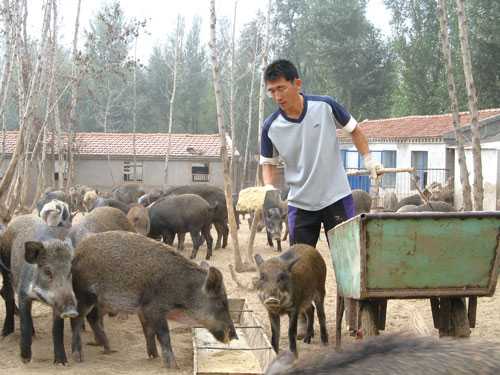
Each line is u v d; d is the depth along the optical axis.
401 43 28.88
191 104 38.81
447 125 19.00
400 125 21.03
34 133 18.69
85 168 25.11
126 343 5.20
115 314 5.37
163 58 37.88
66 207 6.57
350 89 31.52
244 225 15.60
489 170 14.73
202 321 4.62
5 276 5.22
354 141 4.64
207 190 10.91
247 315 5.52
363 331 4.04
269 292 4.41
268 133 4.68
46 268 4.31
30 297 4.50
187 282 4.62
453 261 3.91
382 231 3.84
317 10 31.27
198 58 38.97
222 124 8.45
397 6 28.70
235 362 4.71
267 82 4.51
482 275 3.94
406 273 3.89
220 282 4.61
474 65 24.86
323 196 4.62
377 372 1.39
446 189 15.66
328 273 8.26
